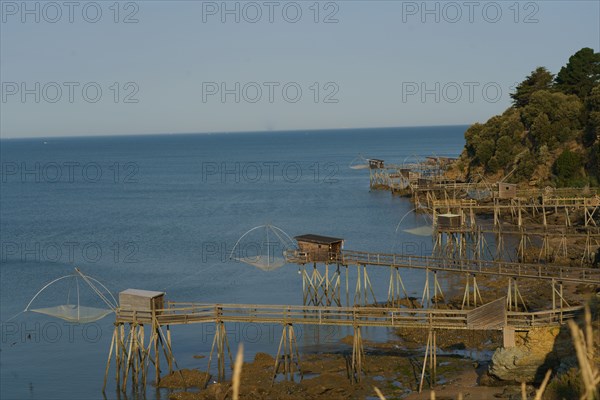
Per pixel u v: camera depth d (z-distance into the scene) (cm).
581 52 13712
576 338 1042
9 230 12738
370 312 5541
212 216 14062
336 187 18788
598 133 10888
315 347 5478
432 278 7656
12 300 7475
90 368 5256
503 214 11019
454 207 9681
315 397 4409
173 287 7844
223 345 5341
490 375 4475
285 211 14325
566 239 8469
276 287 7688
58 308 6406
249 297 7275
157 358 4788
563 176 11094
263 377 4791
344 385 4553
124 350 5000
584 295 6206
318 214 13612
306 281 7881
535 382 4328
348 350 5350
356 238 10612
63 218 14350
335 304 6800
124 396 4641
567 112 12119
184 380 4778
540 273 5775
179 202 16800
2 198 18438
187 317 4844
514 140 13012
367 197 16062
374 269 8375
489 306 4484
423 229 10256
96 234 12044
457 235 8969
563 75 13775
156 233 12006
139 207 16000
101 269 8938
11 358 5525
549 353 4291
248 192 18525
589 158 11081
